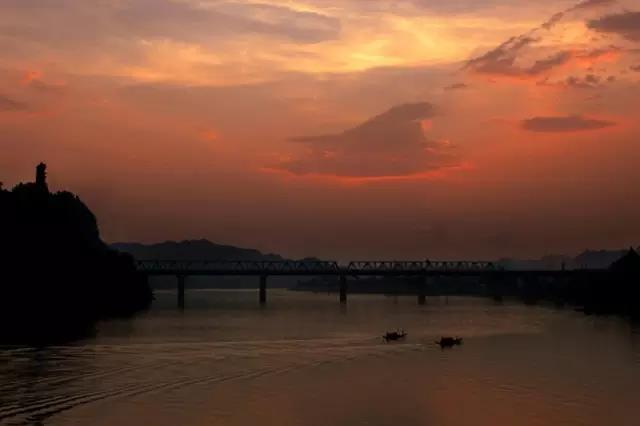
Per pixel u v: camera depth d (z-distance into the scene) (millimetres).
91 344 153500
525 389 111375
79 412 92000
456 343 165125
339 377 119562
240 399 101875
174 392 104812
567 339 177375
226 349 148125
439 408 98625
